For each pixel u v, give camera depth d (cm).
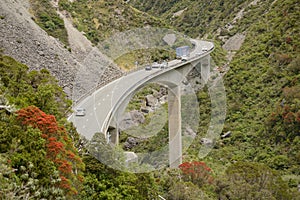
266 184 3122
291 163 4125
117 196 1806
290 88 4984
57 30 5769
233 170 3278
